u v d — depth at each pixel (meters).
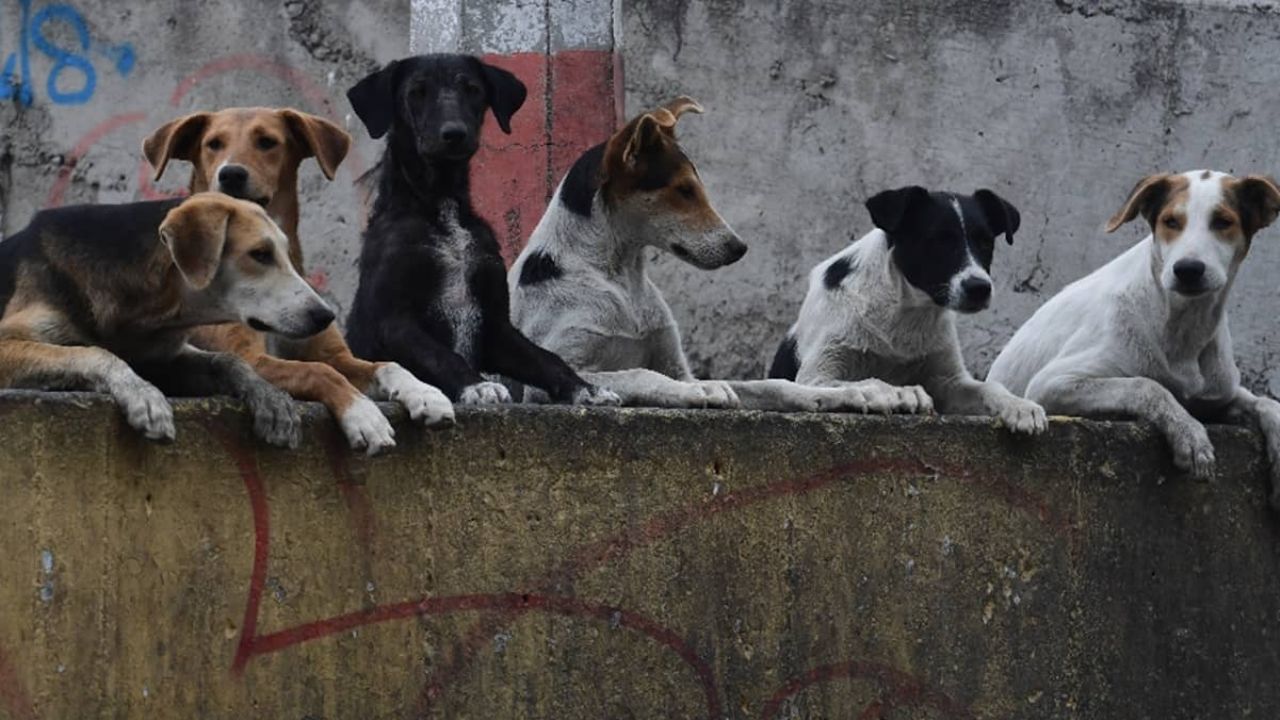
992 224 10.02
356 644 7.80
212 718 7.50
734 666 8.57
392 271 9.30
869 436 8.92
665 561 8.43
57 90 13.20
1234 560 9.97
